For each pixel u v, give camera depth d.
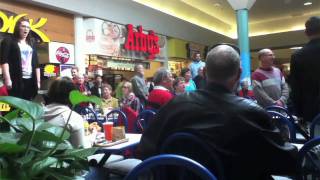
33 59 3.81
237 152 1.37
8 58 3.55
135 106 5.16
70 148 1.26
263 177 1.41
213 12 13.18
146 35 9.76
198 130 1.41
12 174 1.08
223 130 1.37
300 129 2.91
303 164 1.53
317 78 2.86
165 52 10.89
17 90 3.59
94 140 2.58
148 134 1.59
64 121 2.23
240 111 1.38
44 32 6.80
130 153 2.98
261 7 12.45
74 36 7.63
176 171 1.38
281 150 1.37
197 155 1.41
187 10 11.88
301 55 2.94
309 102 2.93
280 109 3.47
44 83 6.68
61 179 1.15
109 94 6.23
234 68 1.45
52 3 6.77
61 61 7.21
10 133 1.24
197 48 12.58
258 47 14.99
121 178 2.65
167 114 1.53
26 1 6.34
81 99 1.28
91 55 8.02
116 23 8.71
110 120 4.51
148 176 1.43
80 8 7.49
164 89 4.15
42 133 1.18
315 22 2.87
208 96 1.46
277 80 4.02
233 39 15.38
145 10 9.70
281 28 14.59
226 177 1.38
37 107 1.19
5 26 5.93
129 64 9.37
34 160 1.13
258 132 1.35
